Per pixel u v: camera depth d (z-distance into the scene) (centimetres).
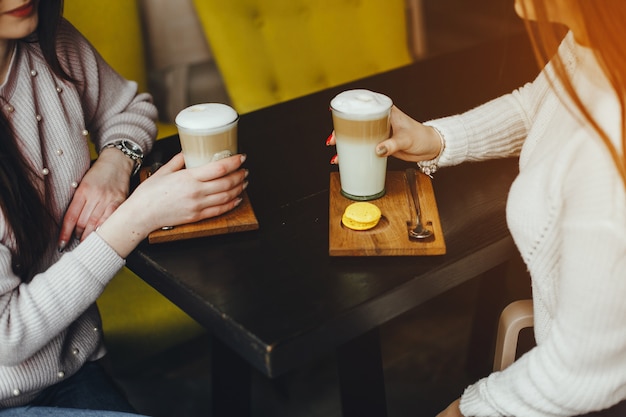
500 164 141
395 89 180
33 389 123
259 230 123
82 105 145
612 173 85
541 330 110
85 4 207
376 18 254
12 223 115
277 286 108
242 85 234
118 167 139
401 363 216
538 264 101
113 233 117
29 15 115
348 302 104
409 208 123
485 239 117
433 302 240
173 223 119
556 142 98
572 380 92
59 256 128
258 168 144
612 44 84
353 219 116
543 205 98
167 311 192
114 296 186
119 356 190
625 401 110
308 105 172
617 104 89
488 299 197
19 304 112
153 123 157
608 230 84
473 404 104
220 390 157
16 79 122
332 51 248
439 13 352
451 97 176
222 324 104
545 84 134
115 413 118
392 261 113
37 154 123
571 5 87
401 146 129
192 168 120
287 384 209
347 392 132
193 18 251
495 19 339
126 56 219
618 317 87
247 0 231
